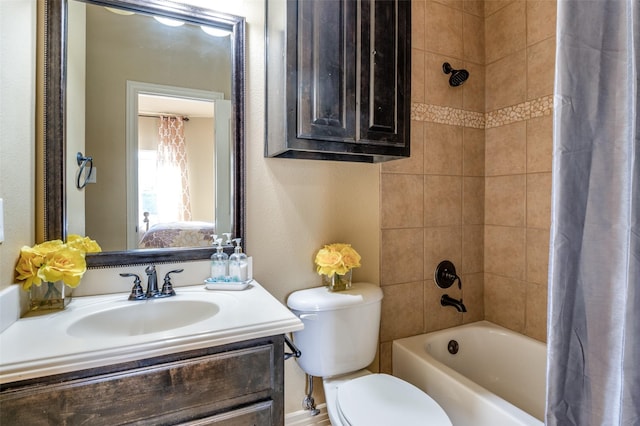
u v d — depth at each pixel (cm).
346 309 143
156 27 132
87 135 122
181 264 134
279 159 153
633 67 56
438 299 193
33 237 111
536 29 177
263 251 150
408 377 165
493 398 125
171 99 134
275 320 95
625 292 58
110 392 76
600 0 61
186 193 136
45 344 79
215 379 86
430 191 190
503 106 195
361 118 133
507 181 194
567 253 65
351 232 169
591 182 62
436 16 190
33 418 71
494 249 202
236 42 142
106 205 125
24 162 105
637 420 56
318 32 127
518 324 188
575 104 64
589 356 62
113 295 121
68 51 120
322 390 164
